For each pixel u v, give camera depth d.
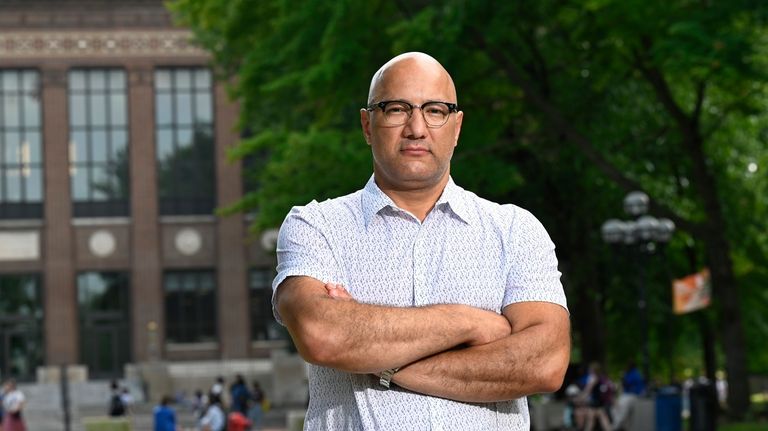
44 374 72.75
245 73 30.50
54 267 73.56
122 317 73.94
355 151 28.75
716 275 30.97
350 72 26.45
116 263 74.00
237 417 33.59
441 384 3.75
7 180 74.00
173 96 75.06
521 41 29.22
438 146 3.91
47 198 73.88
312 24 27.53
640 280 28.34
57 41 74.44
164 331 73.94
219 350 74.19
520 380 3.76
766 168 40.12
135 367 72.31
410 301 3.89
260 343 74.50
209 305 74.56
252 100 32.34
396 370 3.75
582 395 30.64
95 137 74.69
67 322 73.31
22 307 73.62
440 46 26.00
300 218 3.97
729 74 22.64
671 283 39.97
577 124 31.03
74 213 74.31
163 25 74.94
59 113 74.19
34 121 74.44
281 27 28.03
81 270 73.94
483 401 3.79
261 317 74.56
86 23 74.62
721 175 37.72
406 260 3.91
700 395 26.33
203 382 72.44
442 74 3.96
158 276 74.12
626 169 34.72
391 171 3.91
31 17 74.31
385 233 3.93
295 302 3.78
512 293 3.90
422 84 3.91
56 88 74.25
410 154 3.89
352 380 3.83
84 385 70.94
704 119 36.19
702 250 40.88
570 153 31.17
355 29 26.31
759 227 39.00
